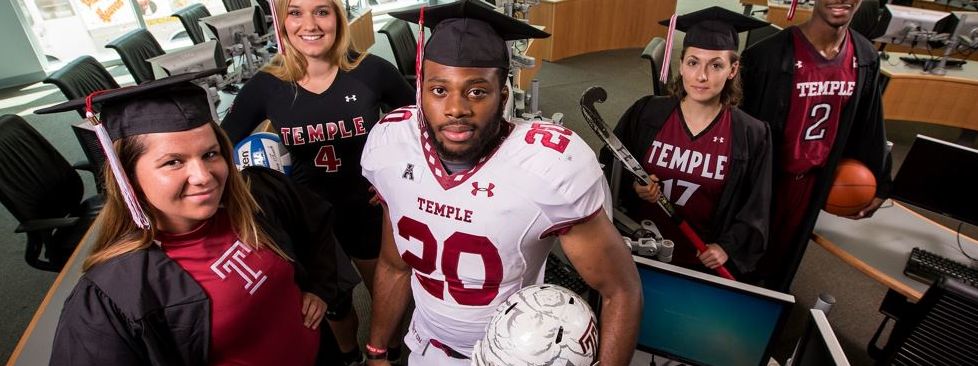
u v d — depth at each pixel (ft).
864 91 6.09
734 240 5.54
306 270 4.40
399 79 5.92
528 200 2.82
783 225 6.86
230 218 3.39
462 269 3.22
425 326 3.93
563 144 2.87
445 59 2.56
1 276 9.07
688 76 5.17
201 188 2.97
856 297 8.36
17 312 8.29
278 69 5.39
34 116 15.10
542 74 18.21
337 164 5.64
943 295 3.14
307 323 4.23
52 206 7.57
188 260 3.16
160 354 3.02
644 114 5.72
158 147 2.83
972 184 5.40
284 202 4.15
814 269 9.00
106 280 2.85
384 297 4.25
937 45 10.85
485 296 3.35
